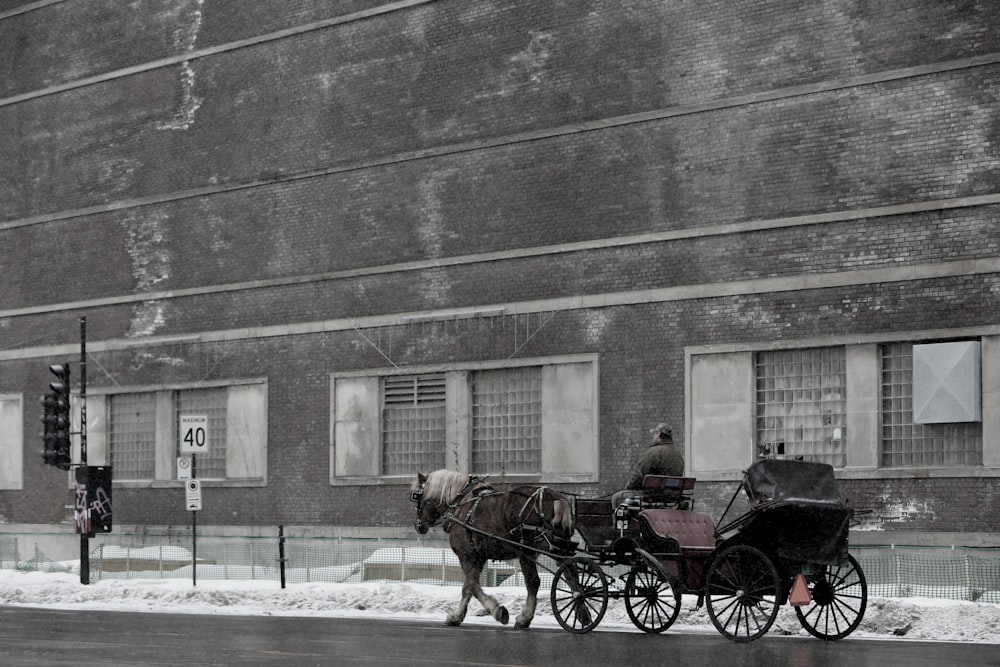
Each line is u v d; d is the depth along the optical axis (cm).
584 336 3591
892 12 3172
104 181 4656
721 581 2023
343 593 2816
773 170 3312
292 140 4219
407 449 3931
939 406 3020
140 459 4519
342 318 4069
